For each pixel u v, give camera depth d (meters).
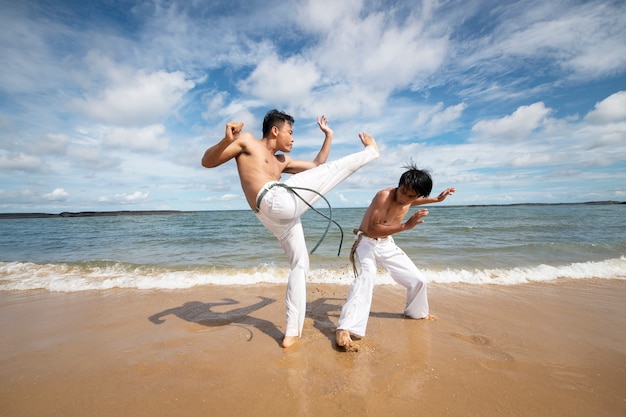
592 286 5.08
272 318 3.69
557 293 4.66
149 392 2.12
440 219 26.03
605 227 16.31
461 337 3.06
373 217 3.16
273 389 2.15
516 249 9.36
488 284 5.25
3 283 5.72
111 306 4.24
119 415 1.88
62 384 2.24
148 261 8.62
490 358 2.60
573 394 2.07
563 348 2.79
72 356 2.71
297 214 2.69
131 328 3.39
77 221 35.38
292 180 2.69
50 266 7.36
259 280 5.74
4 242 14.40
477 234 14.02
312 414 1.88
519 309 3.91
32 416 1.89
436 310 3.89
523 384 2.19
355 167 2.90
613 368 2.41
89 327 3.44
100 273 6.53
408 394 2.08
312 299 4.57
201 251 10.48
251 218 37.44
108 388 2.18
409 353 2.71
